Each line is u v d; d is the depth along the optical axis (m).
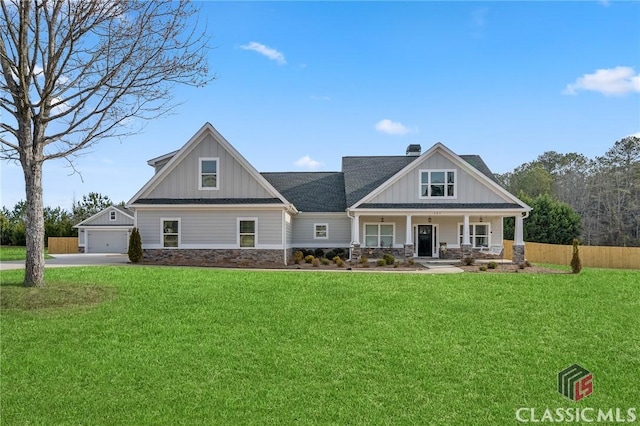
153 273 16.55
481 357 8.88
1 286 12.45
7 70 11.36
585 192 58.53
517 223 24.98
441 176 25.70
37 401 6.93
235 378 7.78
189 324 10.41
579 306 12.66
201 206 23.19
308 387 7.51
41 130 12.15
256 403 6.96
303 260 25.30
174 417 6.54
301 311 11.58
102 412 6.65
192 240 23.55
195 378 7.75
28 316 10.54
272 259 23.44
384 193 25.67
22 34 10.97
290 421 6.49
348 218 28.41
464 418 6.70
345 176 30.30
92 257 29.94
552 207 46.16
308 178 32.25
